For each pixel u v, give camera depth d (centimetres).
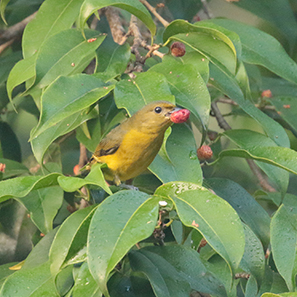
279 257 611
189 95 655
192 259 623
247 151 651
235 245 464
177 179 645
